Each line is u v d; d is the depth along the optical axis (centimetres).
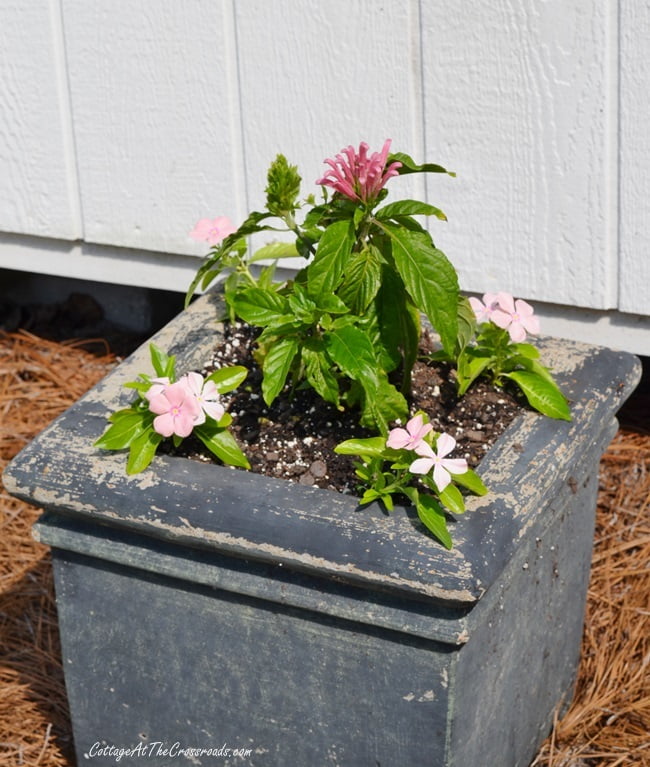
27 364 292
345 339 160
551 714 201
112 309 313
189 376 163
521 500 156
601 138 221
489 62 224
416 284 160
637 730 204
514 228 235
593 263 230
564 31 216
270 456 171
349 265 166
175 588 166
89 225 274
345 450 158
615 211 225
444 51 226
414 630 150
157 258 274
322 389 164
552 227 231
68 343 303
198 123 253
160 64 251
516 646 175
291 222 175
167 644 171
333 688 162
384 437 160
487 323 179
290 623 160
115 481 161
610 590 229
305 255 176
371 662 157
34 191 276
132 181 265
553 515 175
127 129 261
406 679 156
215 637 167
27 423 274
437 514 149
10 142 273
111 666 178
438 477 149
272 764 173
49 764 203
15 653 224
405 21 227
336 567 148
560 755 200
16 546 246
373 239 173
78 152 268
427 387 181
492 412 176
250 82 245
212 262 185
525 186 230
